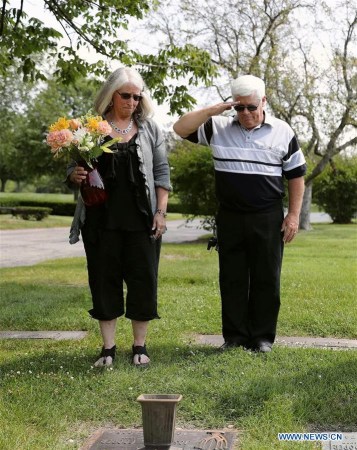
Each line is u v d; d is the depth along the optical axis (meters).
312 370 4.82
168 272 11.57
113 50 11.47
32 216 37.62
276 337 6.38
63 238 25.39
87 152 4.85
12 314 7.46
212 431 3.76
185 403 4.17
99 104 5.12
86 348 5.77
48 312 7.58
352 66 26.25
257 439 3.61
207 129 5.50
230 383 4.50
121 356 5.38
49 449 3.51
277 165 5.39
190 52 11.67
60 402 4.25
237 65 26.94
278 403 4.05
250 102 5.23
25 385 4.55
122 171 5.07
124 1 11.25
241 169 5.34
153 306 5.21
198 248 18.70
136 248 5.14
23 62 11.89
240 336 5.59
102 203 5.00
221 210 5.53
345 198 40.75
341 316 7.12
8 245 21.42
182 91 11.91
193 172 21.69
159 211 5.22
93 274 5.16
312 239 23.41
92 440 3.70
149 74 11.70
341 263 13.38
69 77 11.58
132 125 5.21
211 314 7.31
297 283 9.77
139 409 4.14
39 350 5.79
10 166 50.62
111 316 5.15
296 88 26.17
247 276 5.56
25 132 47.59
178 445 3.58
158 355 5.41
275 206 5.43
